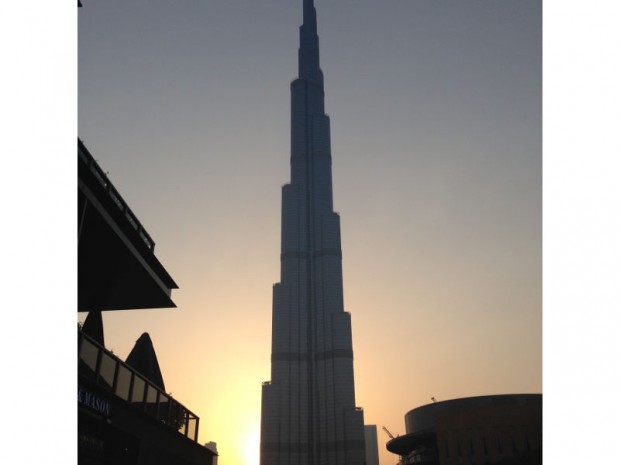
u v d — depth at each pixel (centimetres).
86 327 2612
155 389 2042
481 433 11512
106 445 1619
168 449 2120
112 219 1944
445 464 11781
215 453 2669
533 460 10881
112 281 2416
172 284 2634
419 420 15388
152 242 2392
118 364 1716
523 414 11331
